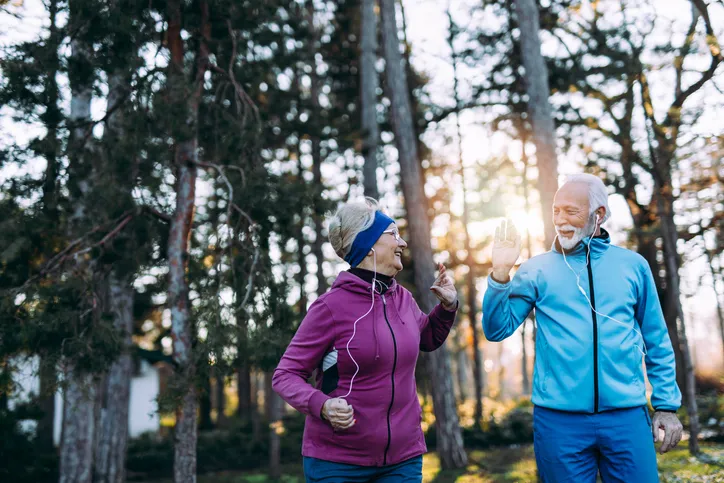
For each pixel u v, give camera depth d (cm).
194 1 744
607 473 252
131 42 693
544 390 257
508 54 1692
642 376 254
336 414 224
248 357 656
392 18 1395
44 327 646
